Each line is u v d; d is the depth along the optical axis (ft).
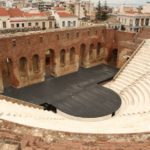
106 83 115.14
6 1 357.82
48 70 128.47
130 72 111.34
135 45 129.59
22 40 100.73
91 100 93.56
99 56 145.28
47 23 199.82
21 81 105.40
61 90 102.58
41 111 69.41
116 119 51.55
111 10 373.81
